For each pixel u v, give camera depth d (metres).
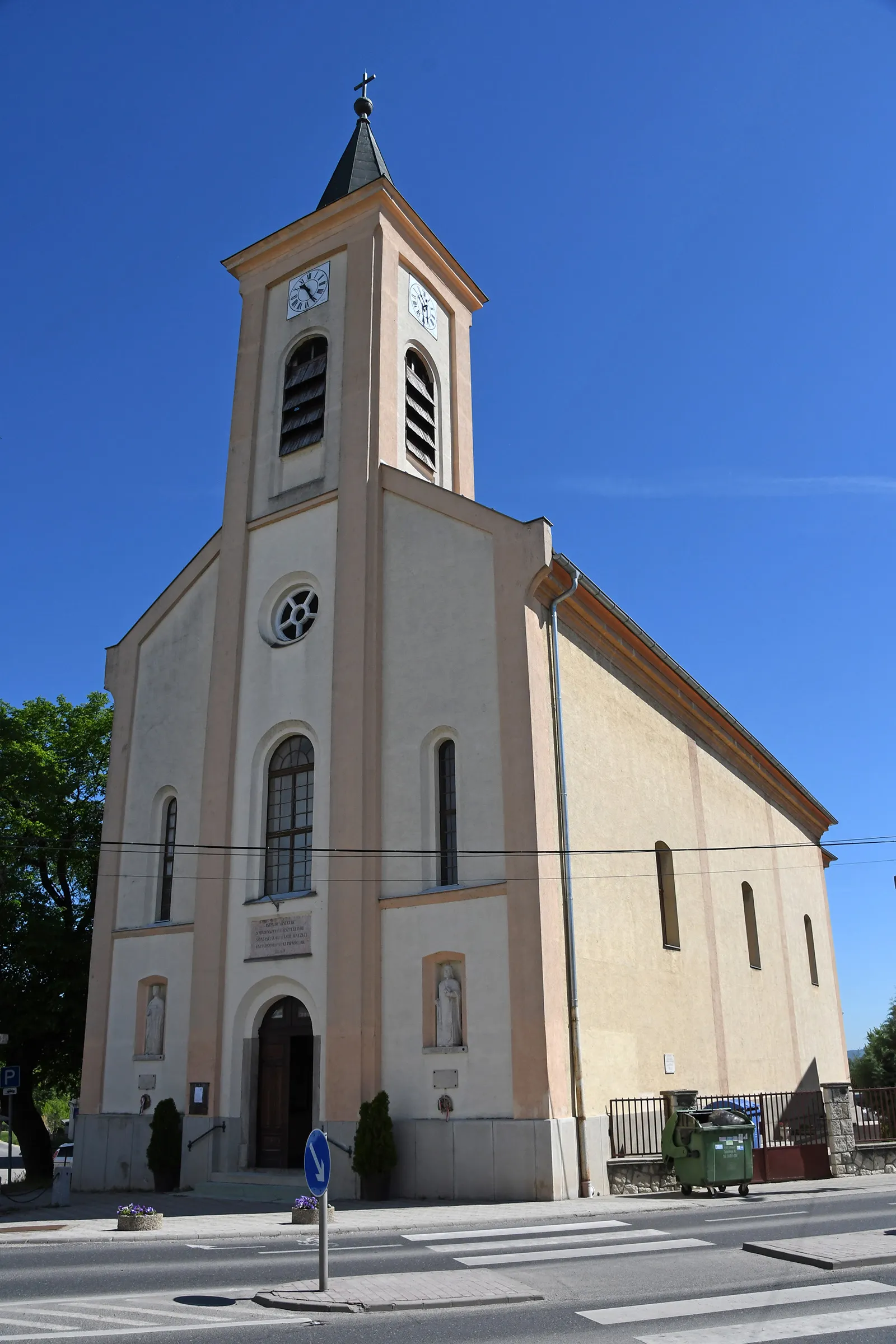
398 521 22.05
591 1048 18.69
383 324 24.52
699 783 27.64
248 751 22.58
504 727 19.09
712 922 26.53
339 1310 8.56
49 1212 17.81
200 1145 20.31
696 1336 7.53
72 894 31.31
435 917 18.88
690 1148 17.30
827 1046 35.06
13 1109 28.70
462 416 27.36
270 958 20.62
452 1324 8.01
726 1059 25.30
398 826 19.91
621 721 23.11
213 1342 7.40
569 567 20.38
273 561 23.86
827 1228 12.95
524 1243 12.34
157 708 24.89
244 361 26.50
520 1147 16.81
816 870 39.19
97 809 31.62
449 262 27.81
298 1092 20.02
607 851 21.06
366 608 21.48
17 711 32.16
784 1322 7.96
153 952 22.67
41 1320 8.23
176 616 25.39
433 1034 18.38
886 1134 22.42
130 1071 22.09
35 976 27.89
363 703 20.78
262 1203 18.08
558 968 18.00
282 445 24.86
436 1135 17.69
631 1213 15.04
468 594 20.42
